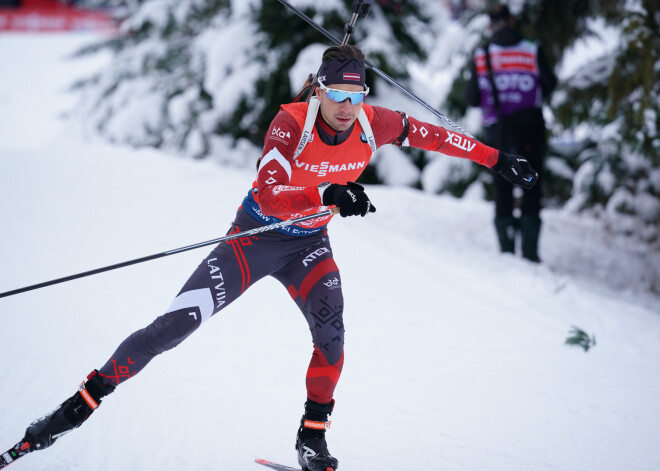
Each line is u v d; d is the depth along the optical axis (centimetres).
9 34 10712
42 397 1206
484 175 3691
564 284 2095
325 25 3594
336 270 1053
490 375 1403
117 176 2698
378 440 1140
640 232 3212
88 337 1450
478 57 2339
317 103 967
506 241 2455
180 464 1034
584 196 3381
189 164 2917
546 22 3153
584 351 1550
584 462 1085
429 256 2200
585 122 3155
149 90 4556
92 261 1883
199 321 979
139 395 1235
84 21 10781
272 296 1727
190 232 2123
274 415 1204
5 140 6675
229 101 3738
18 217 2214
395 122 1048
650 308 2473
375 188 3216
